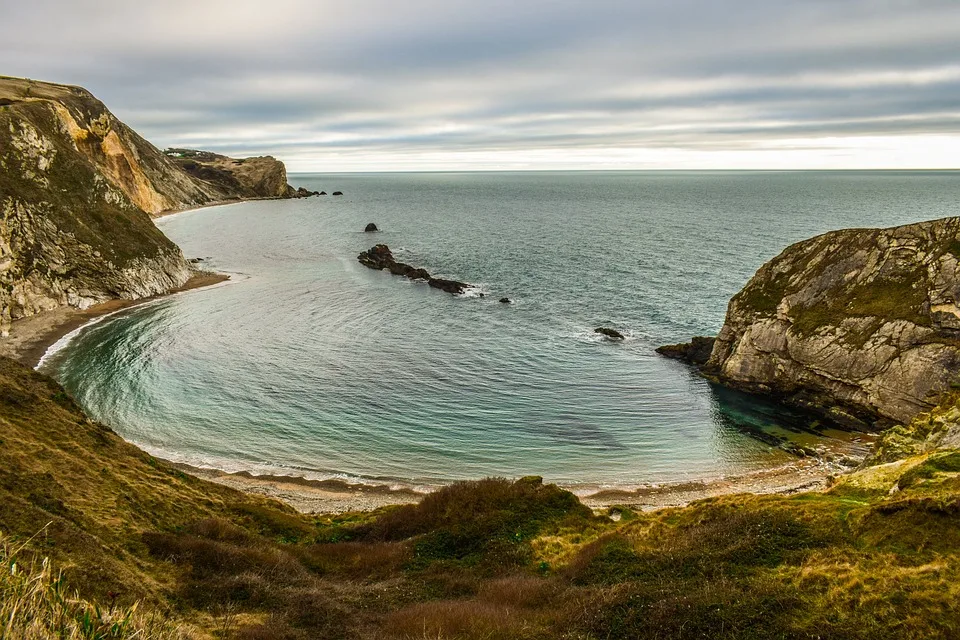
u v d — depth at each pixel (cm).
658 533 2481
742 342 5841
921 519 1950
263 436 4719
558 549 2539
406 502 3800
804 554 1981
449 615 1886
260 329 7344
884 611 1567
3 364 3394
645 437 4788
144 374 5841
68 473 2530
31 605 745
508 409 5206
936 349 4569
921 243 5188
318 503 3759
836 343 5169
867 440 4741
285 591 2070
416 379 5800
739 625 1619
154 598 1788
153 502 2666
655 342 6975
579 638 1681
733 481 4119
